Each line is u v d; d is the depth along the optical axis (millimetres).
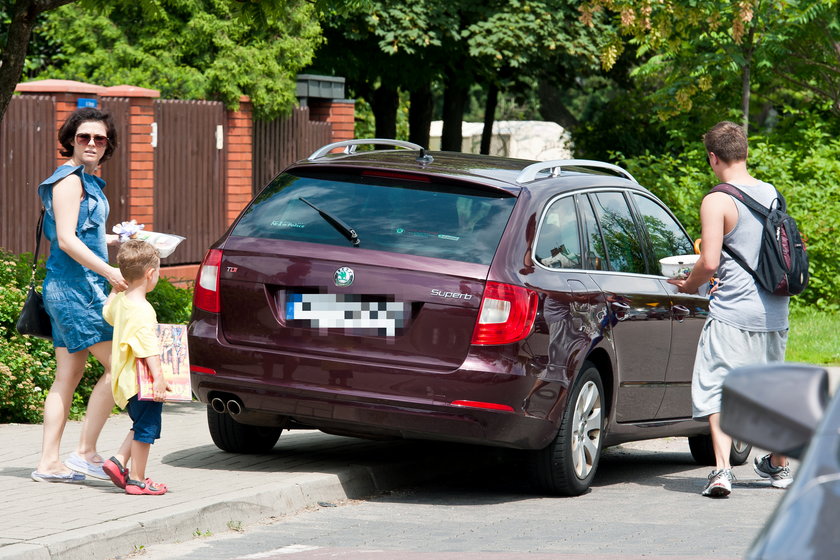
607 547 14734
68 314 17016
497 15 67000
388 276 17109
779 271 17734
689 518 16875
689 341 21391
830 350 37406
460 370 16656
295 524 16297
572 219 18812
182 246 44531
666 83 50469
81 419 23312
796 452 6215
